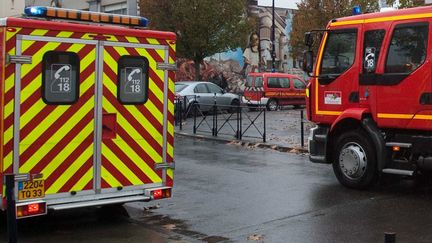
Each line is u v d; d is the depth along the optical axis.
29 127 5.93
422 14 8.05
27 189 5.93
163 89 6.91
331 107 9.22
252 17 37.03
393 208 7.56
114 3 41.59
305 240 6.14
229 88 39.97
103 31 6.36
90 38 6.27
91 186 6.39
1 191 5.84
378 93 8.51
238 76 40.53
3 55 5.77
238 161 12.02
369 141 8.66
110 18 6.54
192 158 12.45
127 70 6.59
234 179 9.93
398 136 8.43
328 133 9.19
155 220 7.25
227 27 29.80
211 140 15.84
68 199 6.23
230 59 40.12
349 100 8.92
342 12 29.23
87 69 6.29
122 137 6.60
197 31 28.97
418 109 8.04
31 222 7.08
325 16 29.77
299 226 6.75
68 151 6.20
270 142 14.62
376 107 8.54
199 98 22.28
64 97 6.16
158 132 6.90
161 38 6.84
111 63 6.46
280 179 9.90
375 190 8.82
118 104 6.55
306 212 7.45
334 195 8.47
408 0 18.00
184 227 6.85
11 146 5.84
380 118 8.49
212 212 7.59
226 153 13.28
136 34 6.62
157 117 6.88
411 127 8.15
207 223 7.02
